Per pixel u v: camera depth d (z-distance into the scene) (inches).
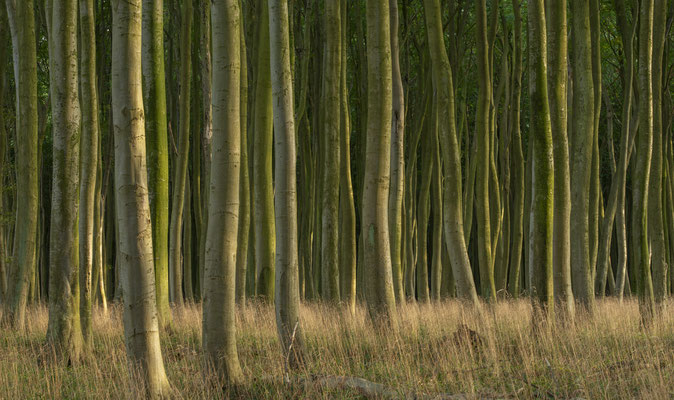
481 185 673.6
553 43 441.7
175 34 935.7
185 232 911.7
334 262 587.8
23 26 577.9
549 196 428.5
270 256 541.3
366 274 467.5
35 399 318.7
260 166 528.7
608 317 480.4
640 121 529.7
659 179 517.0
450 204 539.2
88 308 450.6
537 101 429.1
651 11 524.7
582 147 528.7
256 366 368.2
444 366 340.5
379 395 300.4
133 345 281.0
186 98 725.9
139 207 282.2
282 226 381.1
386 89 459.5
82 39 472.4
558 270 439.2
